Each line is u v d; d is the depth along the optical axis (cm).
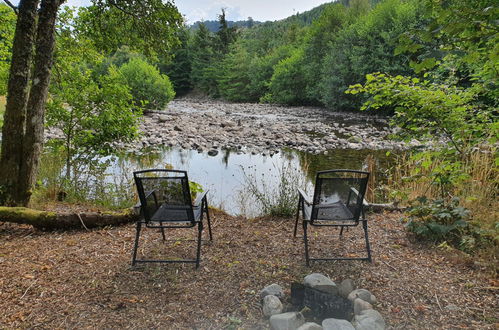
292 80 3438
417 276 299
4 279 295
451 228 356
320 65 3100
